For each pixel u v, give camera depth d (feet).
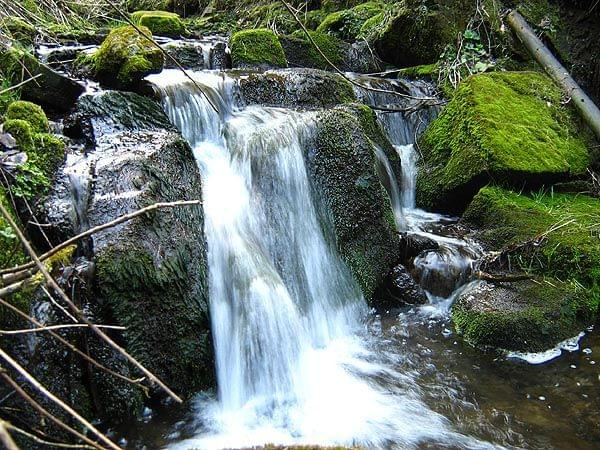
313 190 16.58
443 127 21.86
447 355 14.33
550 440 11.21
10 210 10.86
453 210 20.90
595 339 14.65
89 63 18.08
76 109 14.93
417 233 19.12
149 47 17.08
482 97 21.22
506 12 26.96
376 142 20.27
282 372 13.46
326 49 27.22
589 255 15.87
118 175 12.46
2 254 10.21
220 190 15.03
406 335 15.37
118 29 17.87
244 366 13.08
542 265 16.31
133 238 11.63
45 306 10.18
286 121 16.90
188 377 12.18
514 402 12.42
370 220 17.29
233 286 13.62
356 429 11.57
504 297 15.49
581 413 12.00
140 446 10.77
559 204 19.03
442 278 17.15
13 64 15.07
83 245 11.37
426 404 12.39
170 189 13.12
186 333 12.16
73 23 27.20
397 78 27.40
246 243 14.38
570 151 21.02
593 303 15.40
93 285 10.93
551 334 14.39
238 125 17.06
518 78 23.09
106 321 11.05
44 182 11.83
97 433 5.16
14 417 9.53
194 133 16.94
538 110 21.88
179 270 12.20
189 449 10.69
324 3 36.19
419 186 21.63
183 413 11.82
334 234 16.58
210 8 42.50
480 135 19.98
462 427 11.65
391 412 12.13
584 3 25.68
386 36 28.04
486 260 16.97
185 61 22.27
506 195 19.17
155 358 11.68
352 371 13.66
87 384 10.73
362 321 16.14
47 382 10.09
